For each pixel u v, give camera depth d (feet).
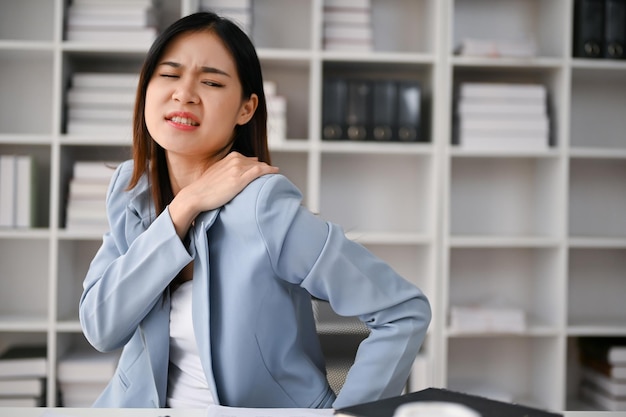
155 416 3.46
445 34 9.54
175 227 3.96
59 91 9.19
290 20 10.45
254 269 3.85
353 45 9.59
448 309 10.36
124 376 4.35
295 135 10.52
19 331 10.29
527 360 10.85
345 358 4.61
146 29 9.30
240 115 4.38
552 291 9.97
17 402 9.16
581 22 9.75
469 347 10.84
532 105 9.66
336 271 3.87
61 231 9.25
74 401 9.25
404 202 10.74
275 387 4.03
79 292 10.27
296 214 3.86
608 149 10.16
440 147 9.55
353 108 9.62
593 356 10.41
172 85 4.09
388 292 3.99
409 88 9.65
